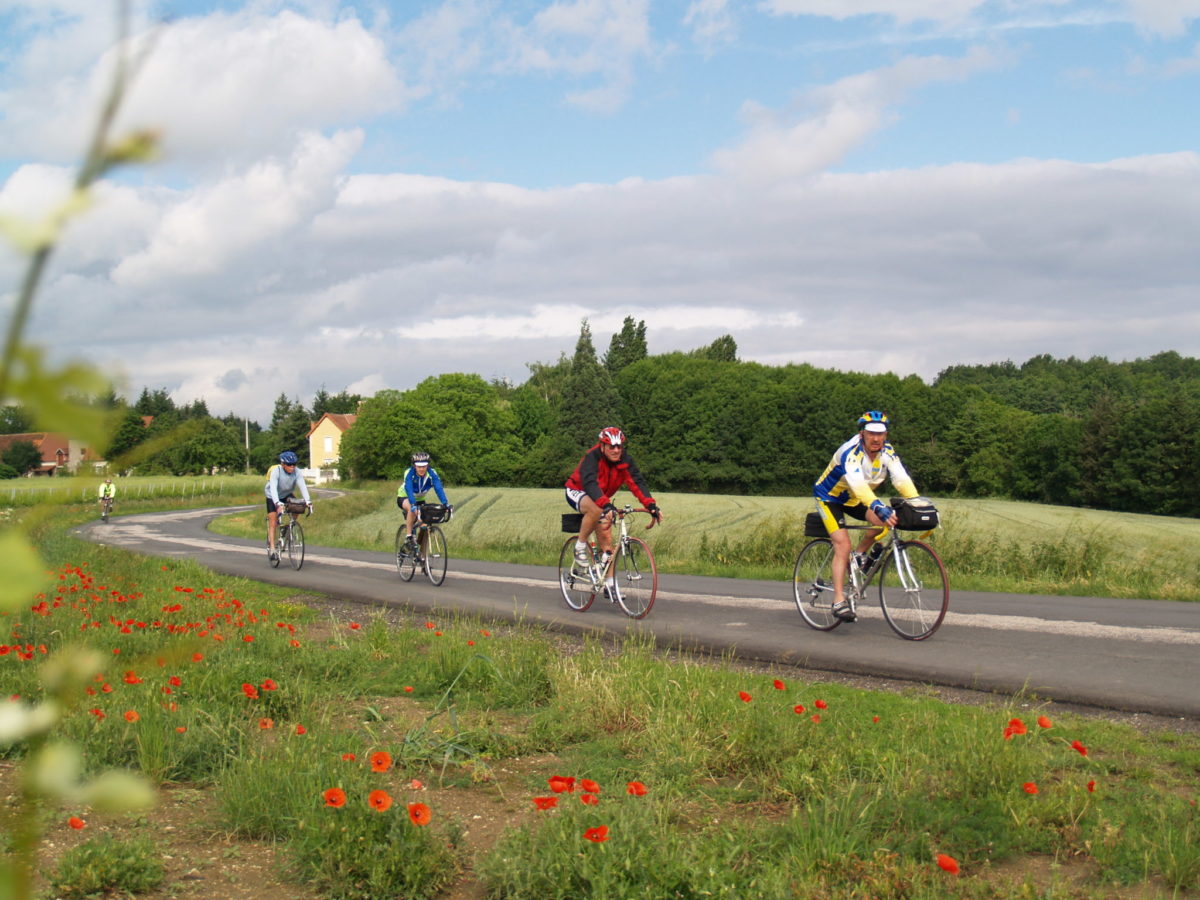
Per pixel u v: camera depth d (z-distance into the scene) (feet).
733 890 11.12
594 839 11.03
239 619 30.25
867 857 12.28
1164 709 20.18
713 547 59.77
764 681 22.80
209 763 16.57
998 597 38.81
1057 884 11.37
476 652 24.59
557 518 120.78
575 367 331.98
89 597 33.09
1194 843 12.26
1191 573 43.55
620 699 19.99
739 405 314.55
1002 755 15.11
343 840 12.42
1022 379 436.76
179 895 11.82
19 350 1.18
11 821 1.70
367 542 95.20
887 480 30.22
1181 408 240.32
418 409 324.60
